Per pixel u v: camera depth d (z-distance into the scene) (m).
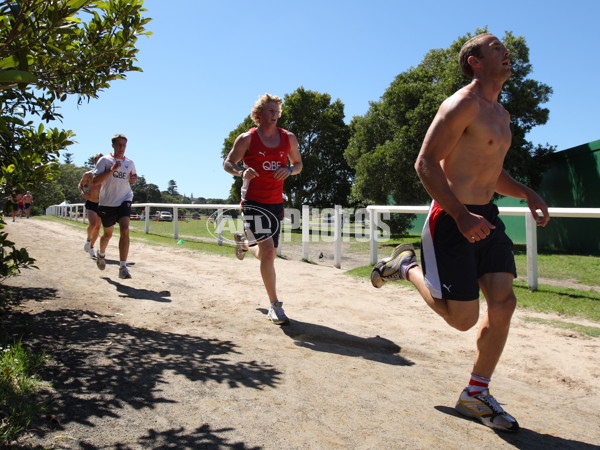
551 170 16.84
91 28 3.79
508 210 5.82
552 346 3.85
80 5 2.73
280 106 4.38
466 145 2.55
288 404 2.62
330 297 5.63
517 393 3.00
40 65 3.53
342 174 29.45
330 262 8.91
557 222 16.05
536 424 2.54
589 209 4.97
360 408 2.62
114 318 4.32
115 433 2.20
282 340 3.94
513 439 2.35
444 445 2.25
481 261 2.59
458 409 2.61
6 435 2.07
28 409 2.31
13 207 3.69
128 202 6.23
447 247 2.56
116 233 13.84
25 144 3.70
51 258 7.72
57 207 27.42
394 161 15.85
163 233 13.95
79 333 3.75
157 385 2.78
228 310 4.86
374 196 17.08
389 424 2.44
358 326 4.45
